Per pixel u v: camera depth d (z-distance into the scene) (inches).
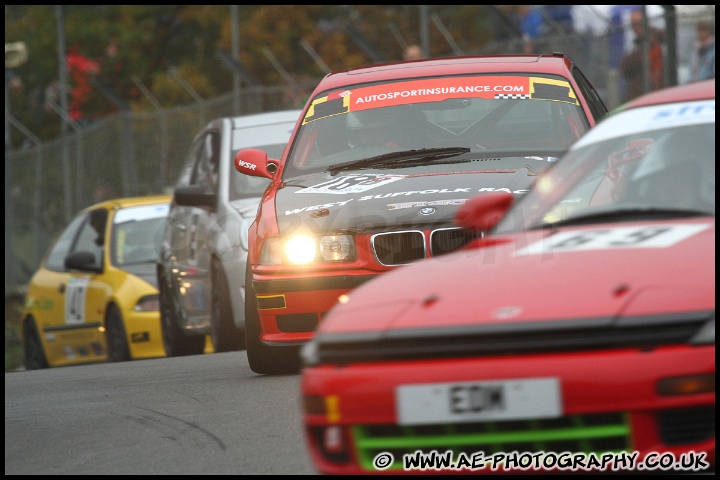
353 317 568.7
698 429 500.7
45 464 755.4
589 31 2316.7
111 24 5255.9
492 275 570.6
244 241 1369.3
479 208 640.4
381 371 531.2
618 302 519.8
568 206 657.0
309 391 552.1
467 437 518.9
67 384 1216.2
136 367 1347.2
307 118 1166.3
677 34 1980.8
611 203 642.2
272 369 1072.8
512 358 514.3
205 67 5093.5
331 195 1015.0
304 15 4448.8
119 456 757.9
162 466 708.7
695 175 637.3
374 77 1190.9
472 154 1071.6
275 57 4441.4
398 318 551.8
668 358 497.7
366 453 536.4
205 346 1657.2
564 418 506.0
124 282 1786.4
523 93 1129.4
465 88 1145.4
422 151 1078.4
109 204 1991.9
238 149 1508.4
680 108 688.4
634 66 2028.8
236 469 674.8
